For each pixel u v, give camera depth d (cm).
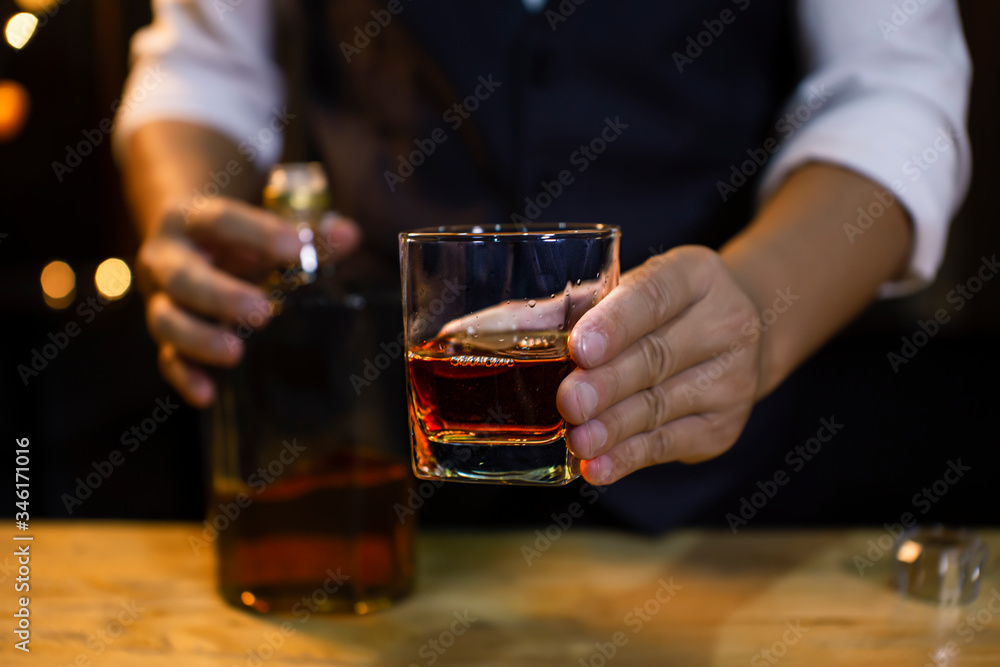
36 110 176
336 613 68
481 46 83
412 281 58
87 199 182
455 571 74
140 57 95
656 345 60
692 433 64
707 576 73
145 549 77
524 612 69
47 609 69
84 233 184
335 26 89
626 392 59
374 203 88
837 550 76
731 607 69
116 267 140
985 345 179
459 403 58
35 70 174
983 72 172
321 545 68
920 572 69
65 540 79
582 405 57
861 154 74
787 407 90
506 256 57
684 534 79
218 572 70
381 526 69
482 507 87
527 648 65
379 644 66
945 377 180
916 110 76
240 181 91
